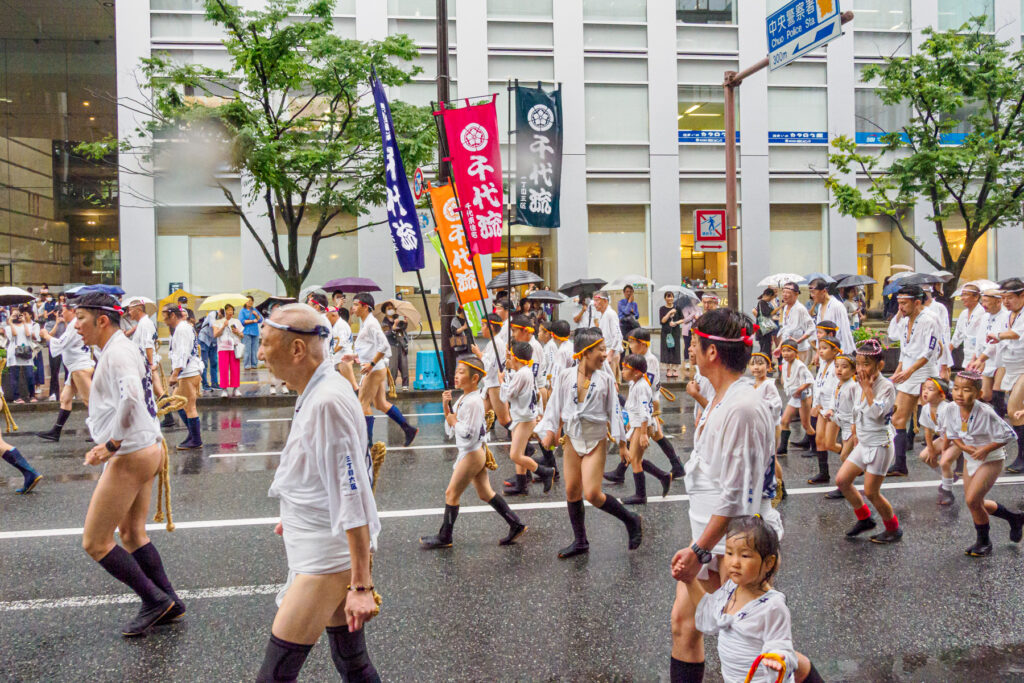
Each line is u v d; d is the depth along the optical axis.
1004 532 6.58
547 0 25.66
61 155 28.53
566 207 25.98
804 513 7.17
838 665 4.26
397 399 14.91
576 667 4.24
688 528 6.73
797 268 27.48
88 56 28.53
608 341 12.88
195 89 20.58
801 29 12.48
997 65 19.06
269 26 16.12
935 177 19.59
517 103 11.38
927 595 5.22
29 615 4.95
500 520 7.00
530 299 14.64
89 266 28.64
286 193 16.27
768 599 3.03
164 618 4.77
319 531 3.10
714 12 26.70
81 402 13.89
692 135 26.75
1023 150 19.20
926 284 15.36
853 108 27.20
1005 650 4.43
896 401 8.76
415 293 25.09
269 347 3.14
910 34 27.42
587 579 5.54
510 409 7.69
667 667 4.23
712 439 3.29
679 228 26.66
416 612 4.97
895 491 7.95
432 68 24.88
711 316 3.34
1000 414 9.91
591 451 5.95
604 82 26.14
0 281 28.52
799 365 9.71
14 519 7.03
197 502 7.58
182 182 17.28
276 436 11.19
